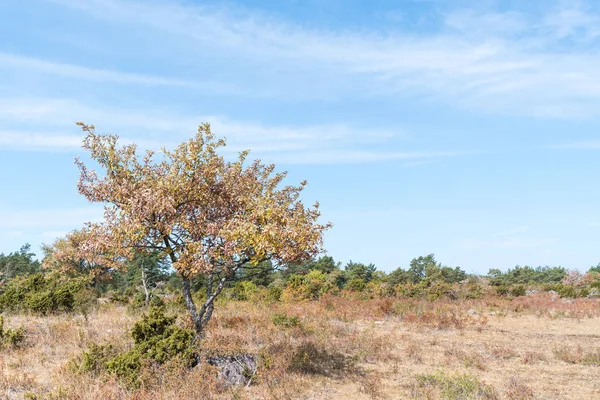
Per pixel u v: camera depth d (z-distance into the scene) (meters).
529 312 24.08
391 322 20.52
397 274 52.66
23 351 11.80
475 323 19.73
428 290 30.98
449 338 16.61
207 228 11.08
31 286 20.77
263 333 14.21
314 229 10.91
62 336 13.38
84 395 8.27
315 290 30.92
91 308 20.64
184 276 11.84
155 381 9.09
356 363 12.42
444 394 9.25
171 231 11.27
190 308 11.88
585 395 9.98
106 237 11.28
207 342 10.56
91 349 10.32
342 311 22.09
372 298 29.58
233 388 9.41
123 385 8.80
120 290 42.56
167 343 9.95
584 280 50.66
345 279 48.47
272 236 10.07
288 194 13.12
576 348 15.05
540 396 9.84
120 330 14.44
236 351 10.69
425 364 12.56
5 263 63.00
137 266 40.00
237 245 10.68
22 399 8.34
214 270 11.82
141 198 10.95
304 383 10.08
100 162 12.00
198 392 8.66
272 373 10.18
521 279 57.41
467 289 34.16
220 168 12.08
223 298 26.08
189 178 11.59
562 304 26.84
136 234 11.11
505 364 12.80
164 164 12.11
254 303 24.16
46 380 9.53
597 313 23.34
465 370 11.95
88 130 11.87
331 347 13.78
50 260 37.16
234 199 12.04
